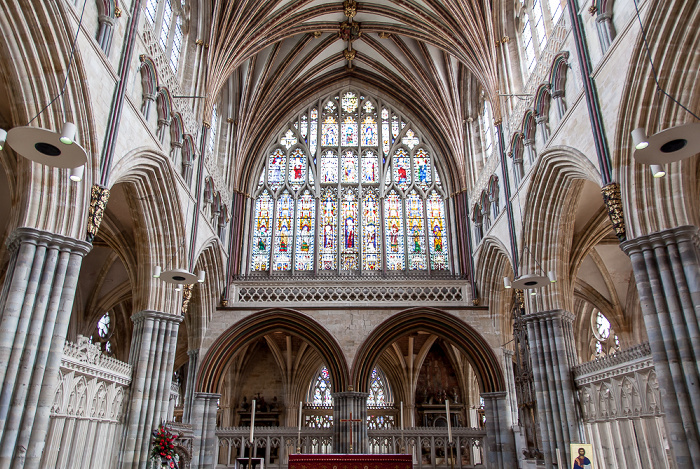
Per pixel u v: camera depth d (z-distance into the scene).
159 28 20.83
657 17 13.14
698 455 11.73
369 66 35.59
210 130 26.59
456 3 26.70
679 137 9.98
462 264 30.22
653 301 13.23
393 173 34.19
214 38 25.44
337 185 33.66
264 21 28.36
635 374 16.06
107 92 15.12
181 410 36.06
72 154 10.51
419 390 35.69
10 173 14.88
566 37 18.33
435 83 33.12
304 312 27.52
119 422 18.75
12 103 12.99
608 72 15.27
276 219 32.66
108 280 28.42
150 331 20.05
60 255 13.14
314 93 36.00
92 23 14.79
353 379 26.09
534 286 18.66
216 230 27.56
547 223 20.91
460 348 27.81
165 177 19.59
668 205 13.72
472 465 27.67
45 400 12.10
